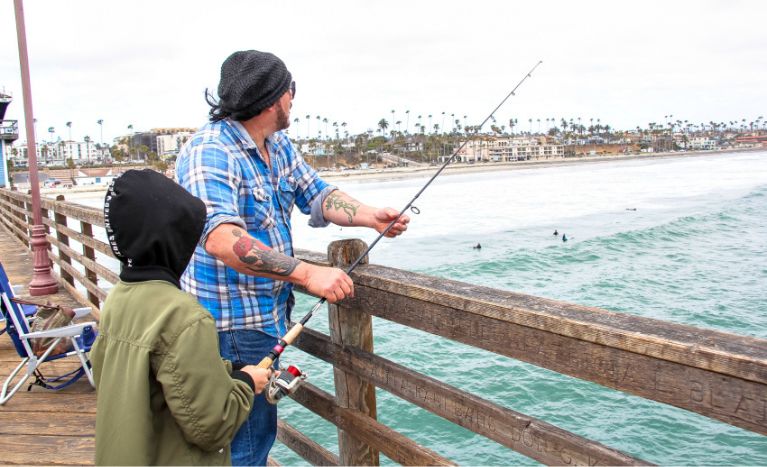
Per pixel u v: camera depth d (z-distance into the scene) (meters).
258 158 2.03
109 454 1.42
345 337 2.36
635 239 28.88
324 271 1.85
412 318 2.00
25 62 6.91
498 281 20.69
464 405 1.83
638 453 8.36
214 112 2.04
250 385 1.68
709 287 18.33
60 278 7.90
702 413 1.24
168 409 1.47
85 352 4.22
